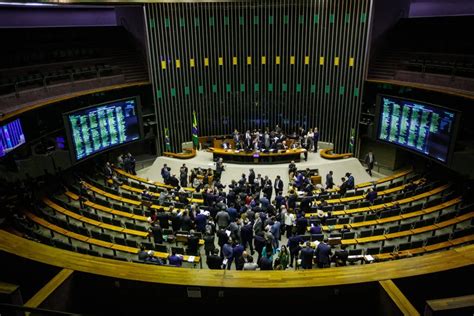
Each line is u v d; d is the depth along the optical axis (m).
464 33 18.39
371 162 19.75
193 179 17.86
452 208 15.08
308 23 21.19
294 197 13.83
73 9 20.75
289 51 21.94
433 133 16.69
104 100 20.77
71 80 18.22
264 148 20.39
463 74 16.52
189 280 5.27
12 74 16.53
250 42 21.97
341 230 12.11
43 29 19.34
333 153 22.81
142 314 5.53
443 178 17.38
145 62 21.86
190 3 20.94
